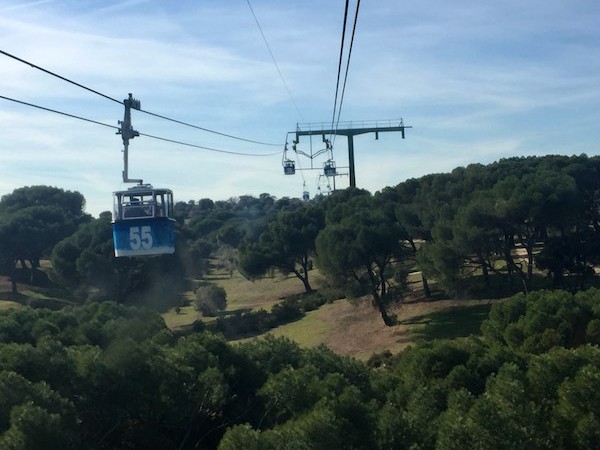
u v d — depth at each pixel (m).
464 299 56.84
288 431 17.69
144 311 41.41
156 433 24.09
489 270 56.75
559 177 52.00
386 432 20.03
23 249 78.88
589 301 34.62
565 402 20.16
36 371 21.41
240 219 108.44
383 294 54.78
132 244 19.64
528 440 18.64
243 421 24.80
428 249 54.62
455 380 25.25
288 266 73.56
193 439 24.70
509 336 34.00
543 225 50.78
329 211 66.50
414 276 69.94
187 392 22.98
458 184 63.38
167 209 19.97
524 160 76.19
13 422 17.41
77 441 18.78
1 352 21.84
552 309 34.16
